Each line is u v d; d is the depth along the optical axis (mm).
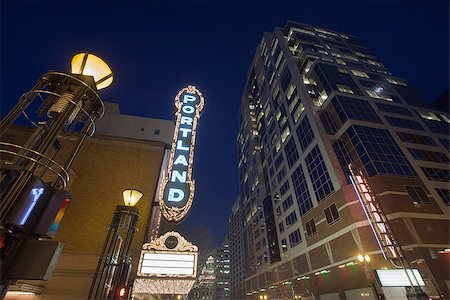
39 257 3662
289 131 57594
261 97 84438
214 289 135000
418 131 42594
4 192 3666
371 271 27156
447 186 34656
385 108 45781
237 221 117000
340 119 43312
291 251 48344
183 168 14094
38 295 12430
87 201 16219
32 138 4625
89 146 18656
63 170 4766
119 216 10742
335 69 54469
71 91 5902
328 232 37125
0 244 3445
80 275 13328
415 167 35844
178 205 12703
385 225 27969
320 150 43062
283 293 49656
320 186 41281
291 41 70250
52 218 4207
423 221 29594
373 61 64188
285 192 55125
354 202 33625
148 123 24578
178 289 14023
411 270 21516
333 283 34469
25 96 4898
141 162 18719
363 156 36812
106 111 26828
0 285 3334
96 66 6734
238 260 106875
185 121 16531
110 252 9992
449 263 26391
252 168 82688
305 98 51812
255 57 96250
